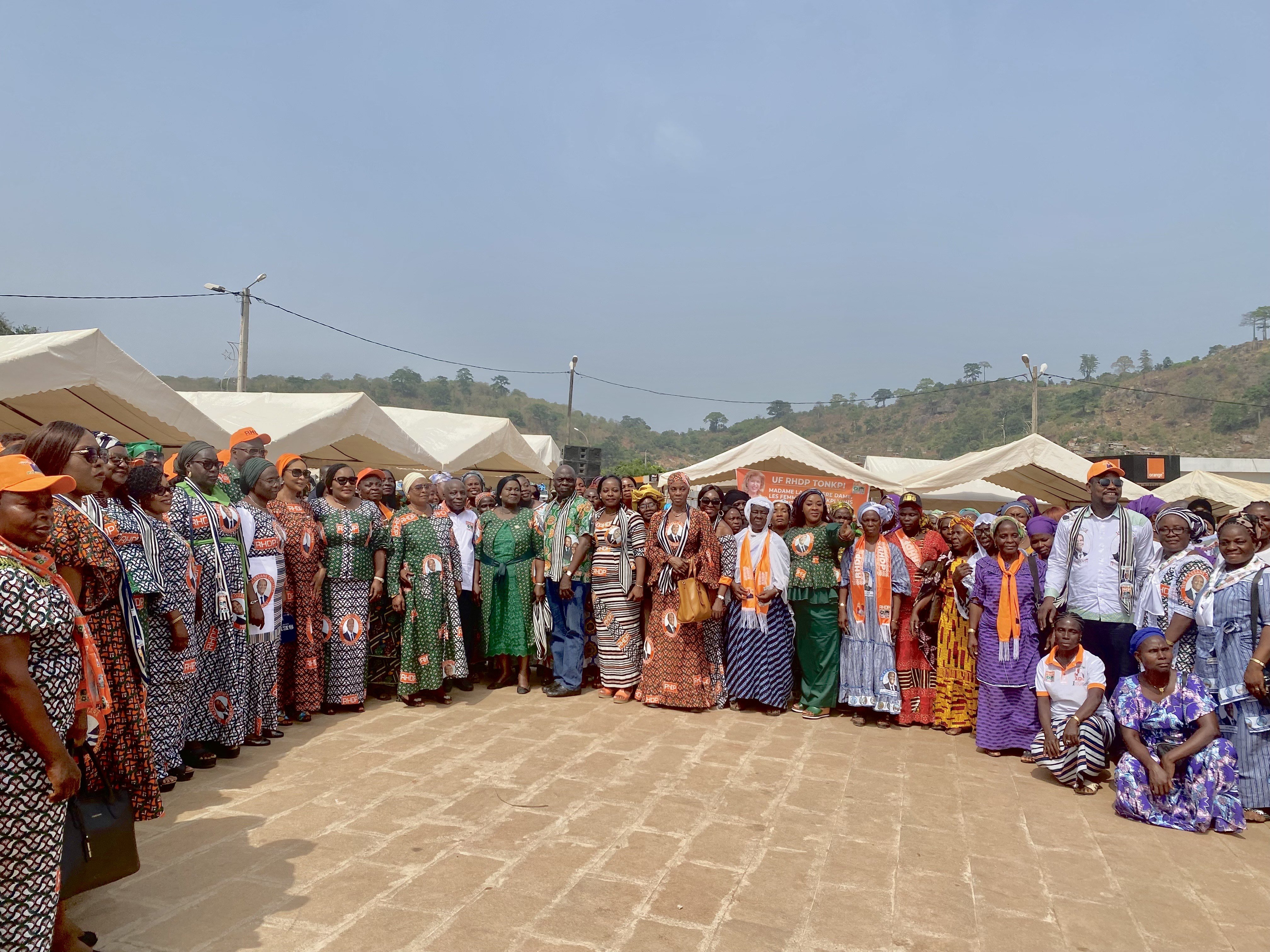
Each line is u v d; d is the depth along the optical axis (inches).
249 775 196.7
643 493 304.5
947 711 266.4
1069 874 159.3
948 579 268.7
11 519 99.3
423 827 167.5
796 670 300.0
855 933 132.0
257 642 220.5
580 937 126.7
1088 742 210.7
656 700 277.1
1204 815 184.7
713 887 145.6
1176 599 212.5
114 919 129.3
